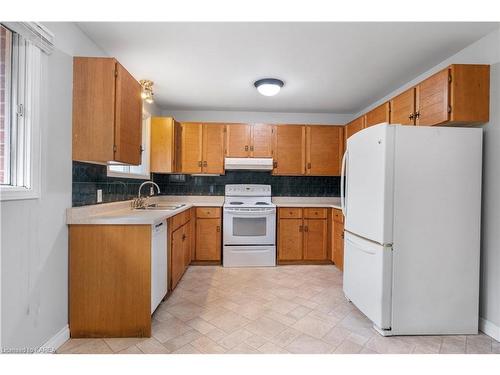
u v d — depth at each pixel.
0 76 1.41
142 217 1.86
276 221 3.48
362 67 2.43
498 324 1.78
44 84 1.51
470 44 2.02
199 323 1.96
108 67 1.77
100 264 1.75
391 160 1.81
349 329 1.90
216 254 3.42
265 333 1.83
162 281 2.15
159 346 1.67
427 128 1.83
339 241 3.21
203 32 1.89
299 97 3.26
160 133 3.32
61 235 1.67
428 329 1.84
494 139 1.84
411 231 1.82
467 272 1.85
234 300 2.36
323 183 3.96
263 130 3.64
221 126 3.61
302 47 2.09
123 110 1.87
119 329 1.76
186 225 3.07
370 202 1.96
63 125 1.68
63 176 1.69
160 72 2.57
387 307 1.82
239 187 3.84
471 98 1.85
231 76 2.65
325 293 2.54
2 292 1.27
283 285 2.73
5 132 1.41
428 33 1.87
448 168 1.84
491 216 1.86
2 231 1.27
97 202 2.10
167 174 3.82
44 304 1.53
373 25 1.79
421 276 1.83
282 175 3.90
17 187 1.36
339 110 3.80
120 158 1.83
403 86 2.83
